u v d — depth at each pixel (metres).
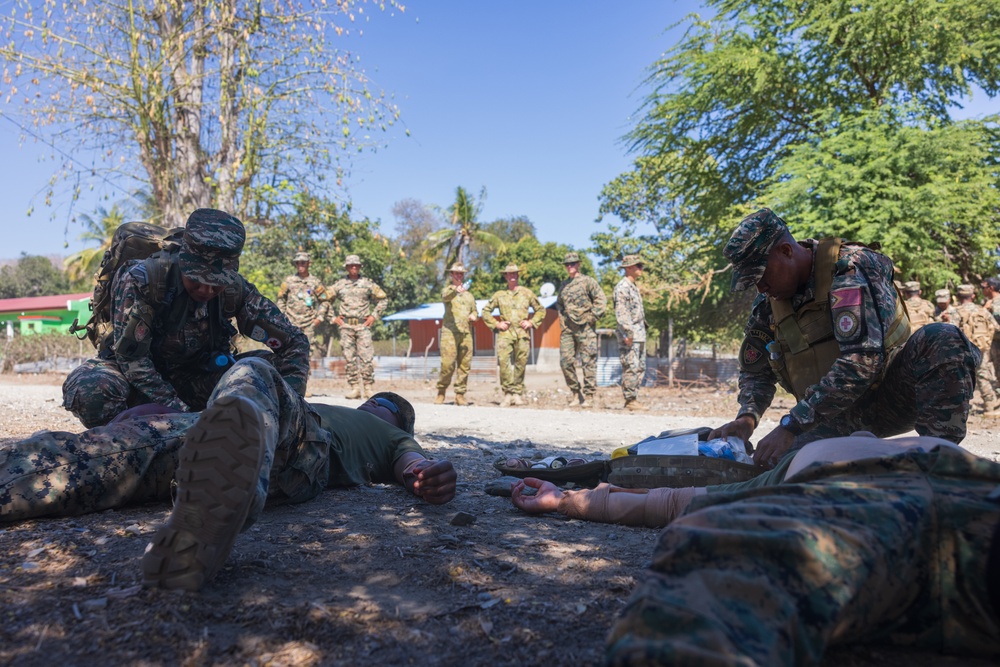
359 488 3.50
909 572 1.54
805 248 3.22
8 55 12.65
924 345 3.02
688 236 28.00
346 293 12.68
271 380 2.46
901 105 15.07
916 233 13.98
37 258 73.69
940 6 15.64
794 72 17.44
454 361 12.11
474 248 53.91
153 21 14.12
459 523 2.86
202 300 3.48
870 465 1.74
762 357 3.53
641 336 11.56
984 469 1.67
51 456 2.65
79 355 24.19
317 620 1.83
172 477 2.83
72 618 1.76
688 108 18.25
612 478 3.30
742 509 1.49
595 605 1.98
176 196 14.52
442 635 1.79
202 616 1.82
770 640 1.23
